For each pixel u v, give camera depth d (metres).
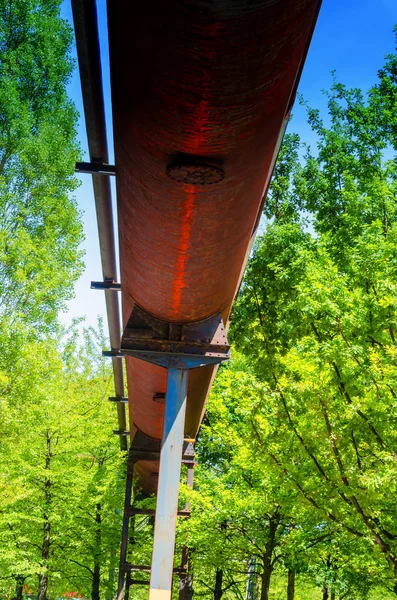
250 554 16.14
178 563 19.09
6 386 15.29
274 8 2.81
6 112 21.95
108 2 3.22
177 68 3.14
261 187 4.73
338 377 9.80
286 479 10.27
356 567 13.95
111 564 20.08
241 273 6.55
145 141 3.92
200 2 2.72
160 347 6.32
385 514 10.24
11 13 22.77
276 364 11.75
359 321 9.62
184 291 5.65
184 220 4.59
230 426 18.53
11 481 15.41
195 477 19.94
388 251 10.35
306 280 10.87
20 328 16.03
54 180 22.64
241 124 3.63
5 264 19.98
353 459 9.76
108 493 19.38
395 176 19.20
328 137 20.31
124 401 14.39
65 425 19.53
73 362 25.23
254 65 3.13
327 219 18.91
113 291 8.88
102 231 7.20
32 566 17.38
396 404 8.90
